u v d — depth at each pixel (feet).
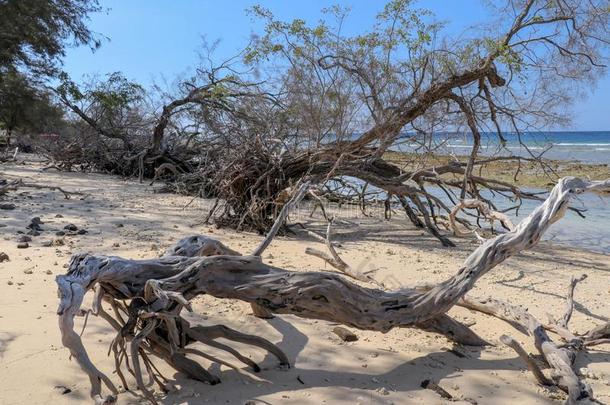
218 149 42.73
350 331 15.53
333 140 32.42
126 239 26.68
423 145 32.09
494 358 14.20
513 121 31.55
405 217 40.19
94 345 13.83
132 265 11.75
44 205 36.50
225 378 12.50
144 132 63.57
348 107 31.63
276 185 31.32
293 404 11.38
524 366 13.73
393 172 34.27
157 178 55.21
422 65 30.60
